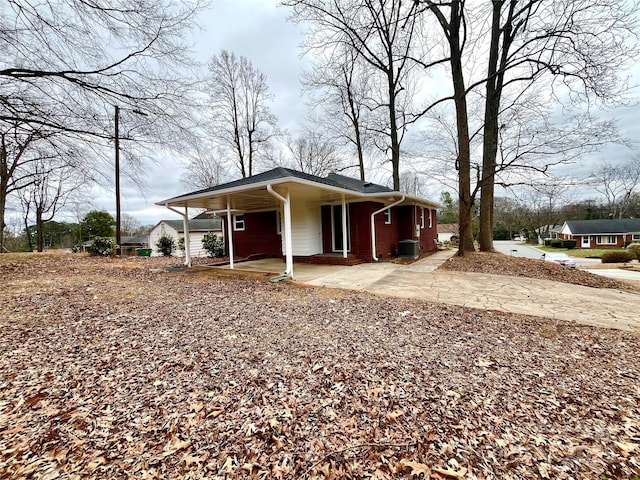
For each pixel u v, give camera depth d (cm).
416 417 215
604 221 3662
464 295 585
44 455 182
